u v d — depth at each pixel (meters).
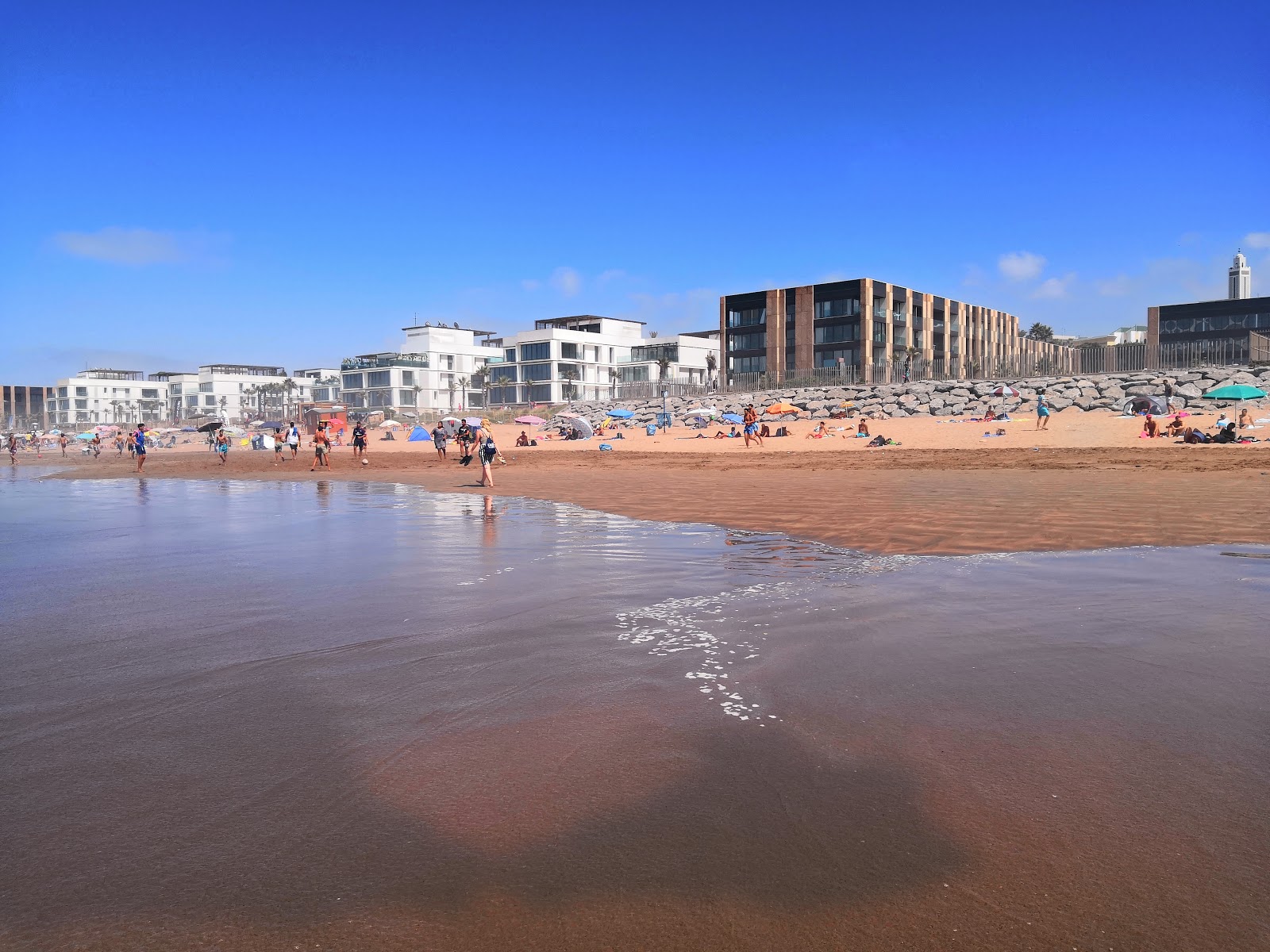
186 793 3.44
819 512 13.70
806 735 3.97
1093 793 3.33
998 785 3.40
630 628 6.09
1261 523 11.31
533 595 7.38
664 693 4.61
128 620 6.64
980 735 3.94
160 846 3.01
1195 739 3.85
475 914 2.57
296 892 2.70
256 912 2.60
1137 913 2.53
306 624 6.39
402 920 2.54
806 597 7.12
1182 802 3.24
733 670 5.01
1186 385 44.53
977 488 17.48
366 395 131.00
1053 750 3.75
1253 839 2.95
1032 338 121.75
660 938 2.44
